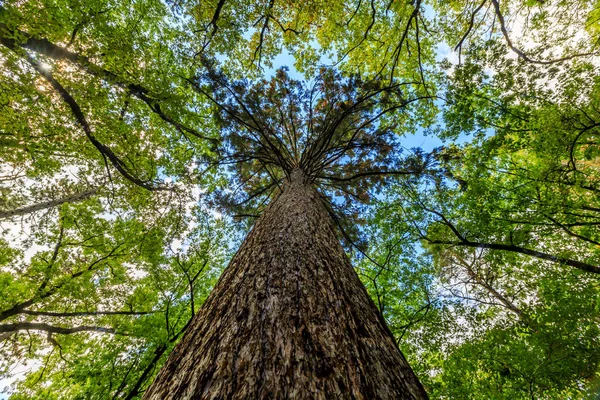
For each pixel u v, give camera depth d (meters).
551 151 5.86
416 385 1.31
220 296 1.91
